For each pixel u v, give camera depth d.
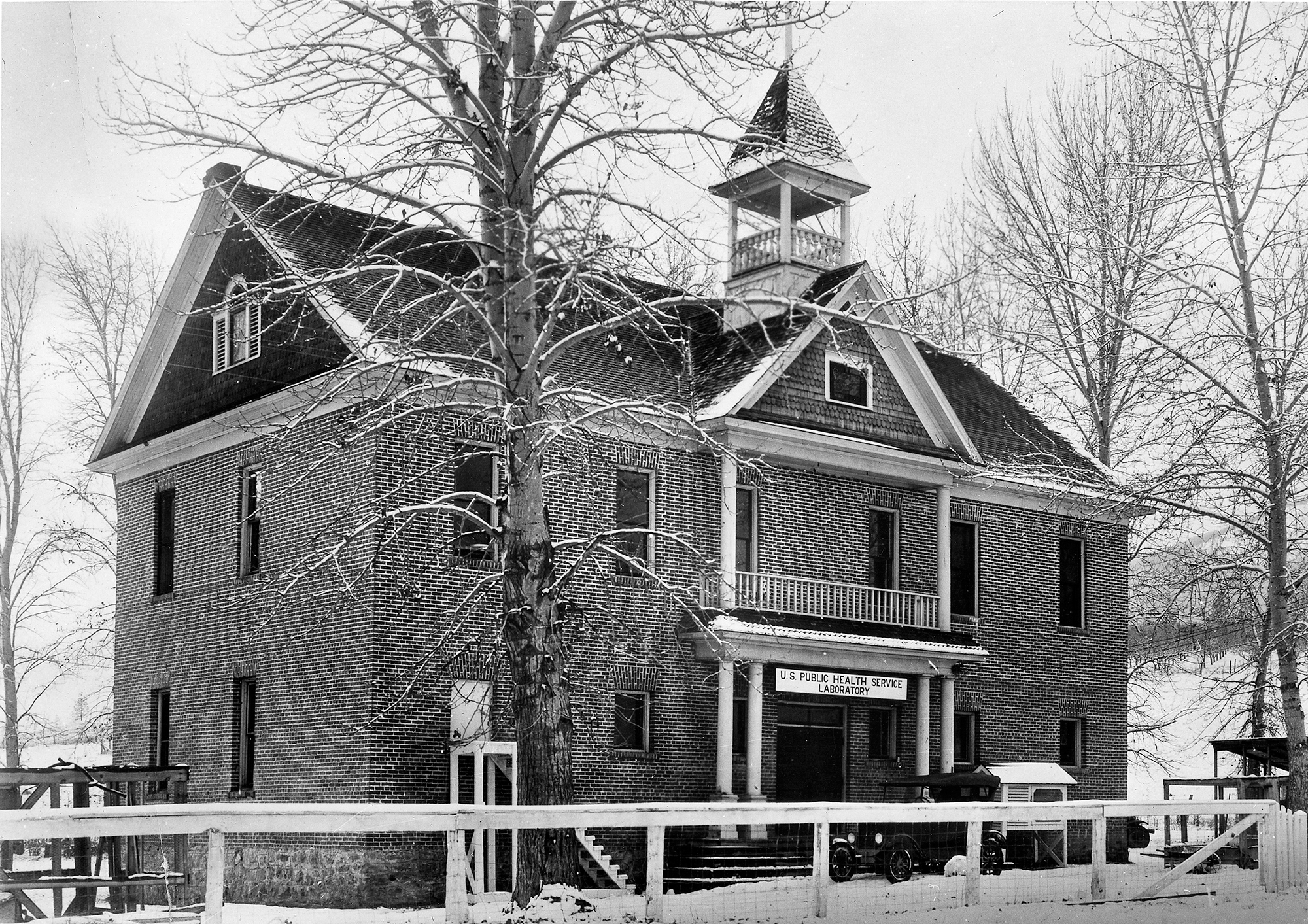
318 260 26.94
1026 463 34.03
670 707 27.38
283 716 25.33
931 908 15.60
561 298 17.48
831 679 28.62
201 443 28.38
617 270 17.08
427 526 24.52
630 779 26.48
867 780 30.48
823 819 14.41
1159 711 52.00
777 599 28.95
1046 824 28.81
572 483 25.45
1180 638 34.12
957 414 35.91
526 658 17.23
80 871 22.75
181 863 22.67
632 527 26.98
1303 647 29.17
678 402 28.19
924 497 32.53
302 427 25.61
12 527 42.38
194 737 27.53
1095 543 36.12
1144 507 28.83
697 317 33.41
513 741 24.31
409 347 17.69
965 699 32.44
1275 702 35.78
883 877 25.86
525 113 17.14
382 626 23.70
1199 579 29.83
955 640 30.95
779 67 17.44
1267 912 15.68
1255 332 27.11
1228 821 29.67
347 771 23.69
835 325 30.02
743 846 26.14
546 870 16.94
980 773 27.77
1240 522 27.66
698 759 27.64
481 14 17.81
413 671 23.97
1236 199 27.38
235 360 27.77
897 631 30.03
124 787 27.34
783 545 29.64
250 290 17.64
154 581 29.58
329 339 24.66
